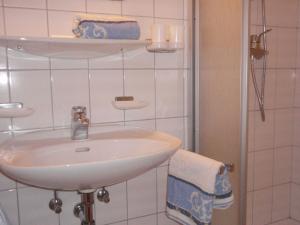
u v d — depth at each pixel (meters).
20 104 1.15
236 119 1.23
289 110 1.99
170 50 1.35
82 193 1.10
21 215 1.23
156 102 1.45
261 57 1.81
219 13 1.30
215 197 1.12
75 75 1.27
